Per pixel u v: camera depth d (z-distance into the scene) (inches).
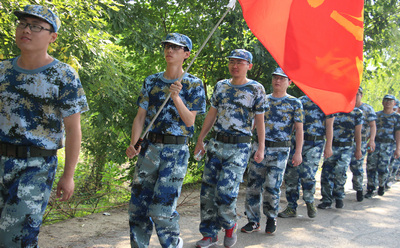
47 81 94.4
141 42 276.2
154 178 135.2
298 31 133.6
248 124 160.6
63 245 157.4
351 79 135.7
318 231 198.7
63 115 96.7
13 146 94.3
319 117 224.8
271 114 190.2
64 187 97.0
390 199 301.4
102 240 166.2
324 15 133.7
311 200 225.0
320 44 134.1
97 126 257.9
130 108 268.4
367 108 295.0
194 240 173.2
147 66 320.8
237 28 306.2
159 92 135.3
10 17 155.6
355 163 289.6
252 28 133.2
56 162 100.1
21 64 95.3
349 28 134.2
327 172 256.4
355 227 209.3
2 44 163.0
